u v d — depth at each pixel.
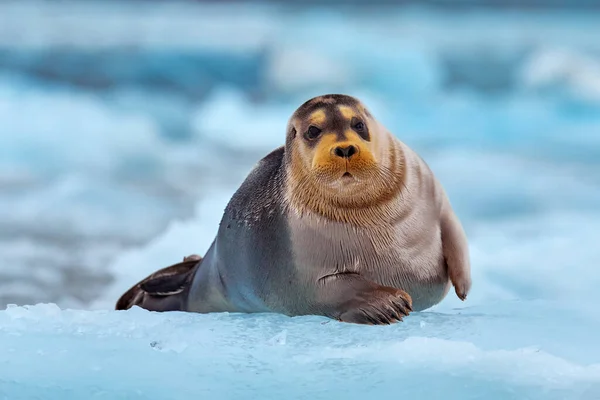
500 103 83.31
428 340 14.80
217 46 109.31
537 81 93.25
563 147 60.06
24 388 13.03
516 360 13.87
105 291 25.80
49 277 27.70
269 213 18.11
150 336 15.86
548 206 39.12
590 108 79.19
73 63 103.50
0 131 56.72
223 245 19.23
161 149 58.22
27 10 151.38
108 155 54.16
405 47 107.25
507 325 16.30
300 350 14.84
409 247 17.44
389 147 17.52
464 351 14.30
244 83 102.38
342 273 17.28
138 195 42.03
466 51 112.00
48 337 15.62
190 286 20.78
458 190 43.16
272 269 17.92
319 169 16.42
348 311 16.77
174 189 44.84
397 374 13.45
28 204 40.00
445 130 72.44
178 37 118.19
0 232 34.56
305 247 17.31
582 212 37.31
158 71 102.56
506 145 62.12
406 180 17.45
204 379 13.45
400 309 16.45
